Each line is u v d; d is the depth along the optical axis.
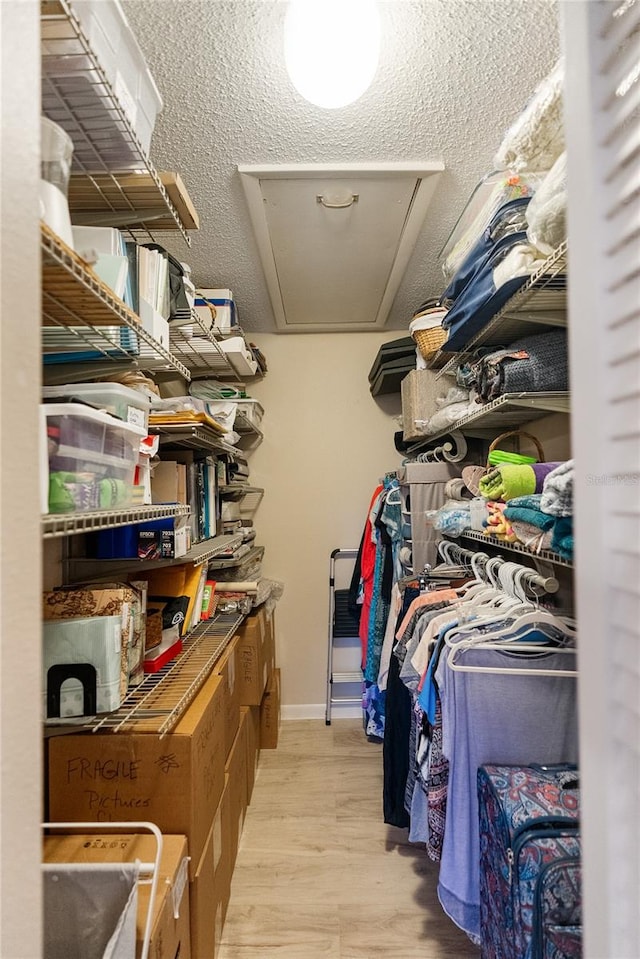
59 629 0.98
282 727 2.67
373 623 2.42
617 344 0.44
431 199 1.60
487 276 1.16
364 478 2.88
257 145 1.34
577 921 0.84
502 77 1.14
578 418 0.48
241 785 1.79
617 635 0.44
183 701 1.10
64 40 0.70
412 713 1.57
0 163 0.43
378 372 2.54
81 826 0.84
